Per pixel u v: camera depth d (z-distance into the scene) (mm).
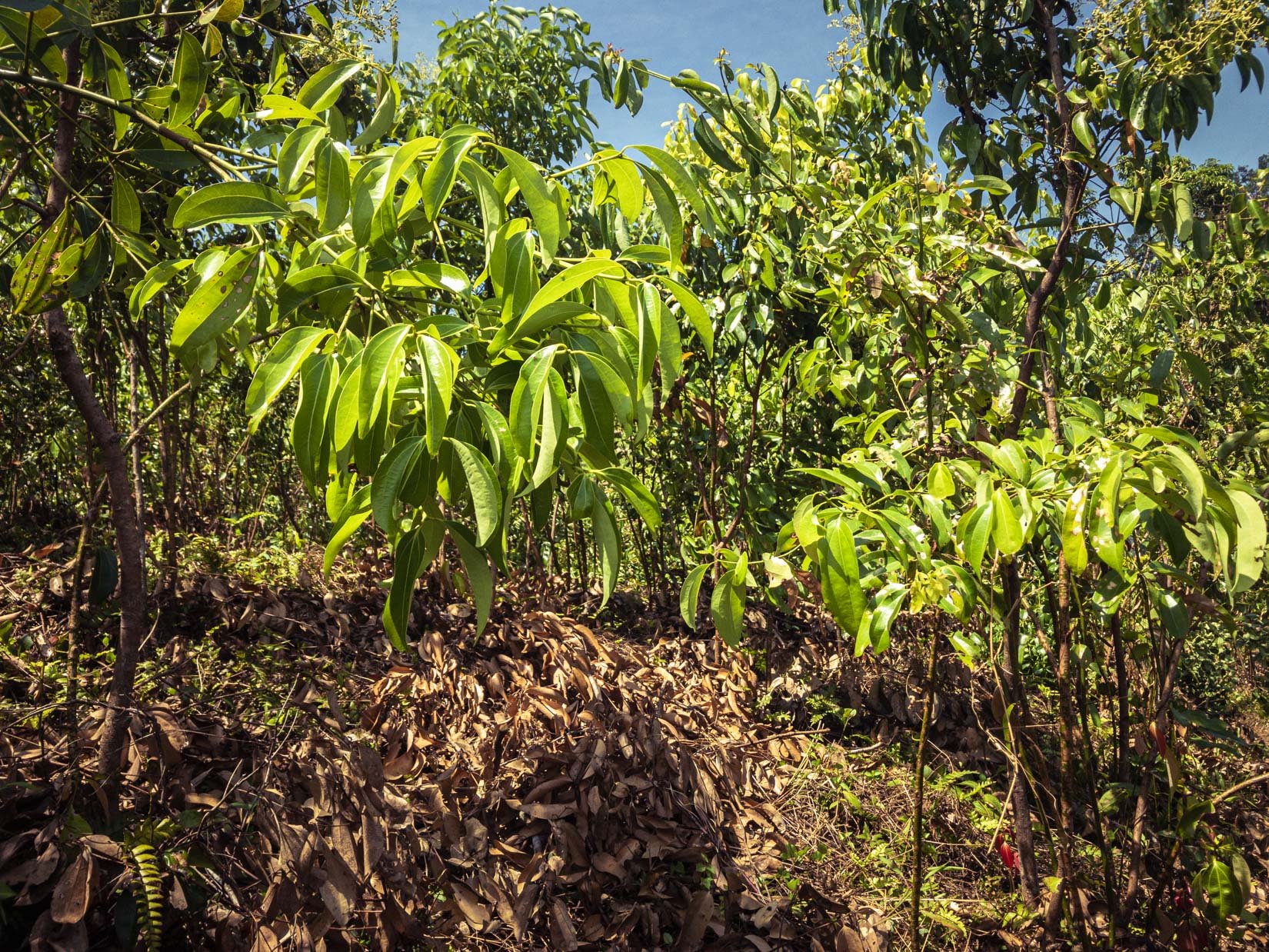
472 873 2008
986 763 3170
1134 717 2605
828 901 2295
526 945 1900
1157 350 2373
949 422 2119
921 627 3203
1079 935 2115
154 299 2312
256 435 4090
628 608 4191
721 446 3760
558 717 2568
